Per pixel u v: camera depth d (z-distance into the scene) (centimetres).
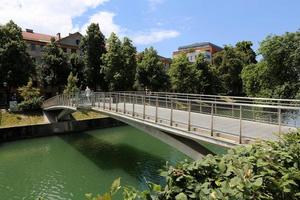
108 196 218
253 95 2967
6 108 3962
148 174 1830
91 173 1919
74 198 1533
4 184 1775
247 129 1055
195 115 1477
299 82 2527
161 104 1775
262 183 244
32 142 3056
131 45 4422
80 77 5078
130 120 1678
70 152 2566
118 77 4209
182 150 1368
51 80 4919
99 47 4859
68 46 6206
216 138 1028
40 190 1664
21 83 4266
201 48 9062
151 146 2688
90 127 3738
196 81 4294
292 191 245
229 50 5522
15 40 4353
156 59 4369
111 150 2580
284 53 2553
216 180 262
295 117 920
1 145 2928
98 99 2277
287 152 312
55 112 3619
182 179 260
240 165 266
